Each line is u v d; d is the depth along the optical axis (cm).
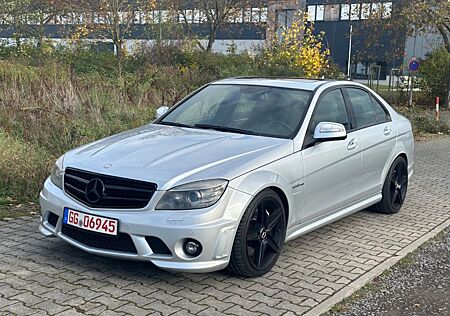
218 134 548
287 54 1909
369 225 681
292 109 576
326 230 651
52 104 1008
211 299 443
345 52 5225
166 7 2656
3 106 995
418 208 782
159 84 1452
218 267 450
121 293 444
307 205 545
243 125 567
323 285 486
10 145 797
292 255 559
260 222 486
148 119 1027
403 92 2995
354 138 622
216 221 443
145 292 448
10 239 556
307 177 537
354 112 651
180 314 414
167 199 440
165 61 2444
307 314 429
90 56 2200
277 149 512
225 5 2897
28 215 639
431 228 682
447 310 459
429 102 2984
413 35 2827
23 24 2786
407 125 761
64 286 452
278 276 500
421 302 471
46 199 493
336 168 581
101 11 2256
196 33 3142
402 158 740
